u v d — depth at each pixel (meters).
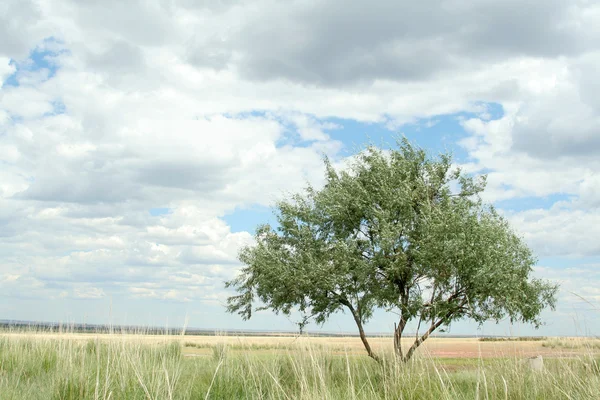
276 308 19.22
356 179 19.12
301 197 19.25
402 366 9.94
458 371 11.80
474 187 18.81
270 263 18.36
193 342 32.38
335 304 17.75
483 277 15.55
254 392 10.06
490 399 8.31
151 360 12.06
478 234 16.30
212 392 9.94
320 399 8.74
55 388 9.39
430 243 16.38
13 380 10.45
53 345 14.09
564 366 8.78
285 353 12.35
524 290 17.27
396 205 17.80
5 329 16.48
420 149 19.02
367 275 17.39
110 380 9.41
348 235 18.64
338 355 12.35
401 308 16.70
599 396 7.66
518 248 17.61
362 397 9.16
